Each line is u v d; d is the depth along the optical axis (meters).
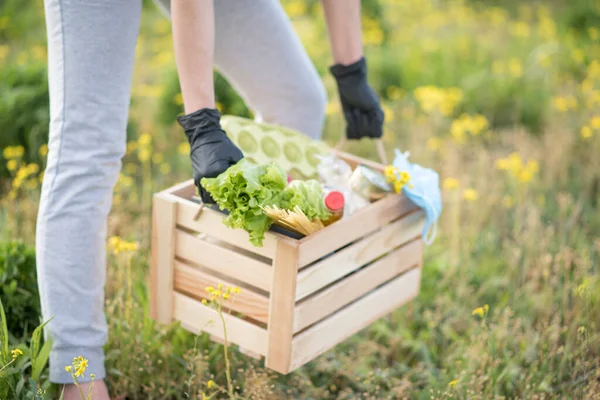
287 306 1.83
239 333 1.97
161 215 1.99
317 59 4.43
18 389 1.91
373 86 4.45
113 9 1.84
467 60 4.97
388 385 2.31
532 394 2.20
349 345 2.53
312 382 2.36
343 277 2.00
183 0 1.79
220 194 1.74
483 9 6.11
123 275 2.51
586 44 5.18
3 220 2.92
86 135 1.89
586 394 2.17
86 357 1.99
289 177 2.00
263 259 1.89
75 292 1.95
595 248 2.96
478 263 2.95
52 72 1.89
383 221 2.03
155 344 2.22
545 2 6.29
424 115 4.19
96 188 1.93
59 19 1.84
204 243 1.95
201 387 2.18
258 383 2.11
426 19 5.57
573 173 3.70
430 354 2.49
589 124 3.99
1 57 4.41
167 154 3.71
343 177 2.09
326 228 1.84
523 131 3.96
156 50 4.94
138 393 2.22
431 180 2.16
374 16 5.03
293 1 5.68
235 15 2.17
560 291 2.67
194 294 2.04
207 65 1.86
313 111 2.44
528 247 2.92
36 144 3.41
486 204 3.25
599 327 2.54
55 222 1.92
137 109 4.03
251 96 2.40
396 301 2.23
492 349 2.28
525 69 4.84
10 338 2.16
